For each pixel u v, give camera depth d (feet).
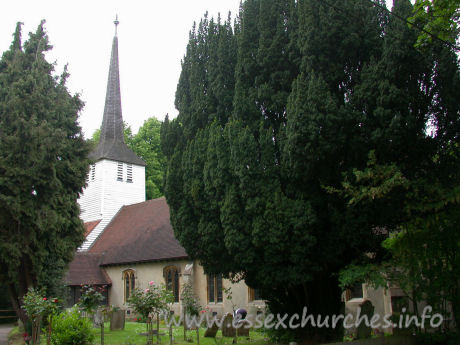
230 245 36.06
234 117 39.68
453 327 35.96
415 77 33.22
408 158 34.76
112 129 120.67
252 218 35.58
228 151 37.81
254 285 42.86
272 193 35.19
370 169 30.35
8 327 81.30
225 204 36.55
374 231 38.75
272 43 38.75
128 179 118.21
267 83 39.32
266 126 38.81
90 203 115.44
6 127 58.13
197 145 41.45
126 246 96.84
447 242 32.19
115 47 128.16
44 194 57.57
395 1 33.88
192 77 46.96
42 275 57.62
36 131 55.98
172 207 44.19
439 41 32.68
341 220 34.86
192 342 52.06
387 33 32.22
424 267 32.55
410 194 30.96
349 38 34.68
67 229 62.49
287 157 34.81
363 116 32.71
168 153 48.24
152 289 48.14
